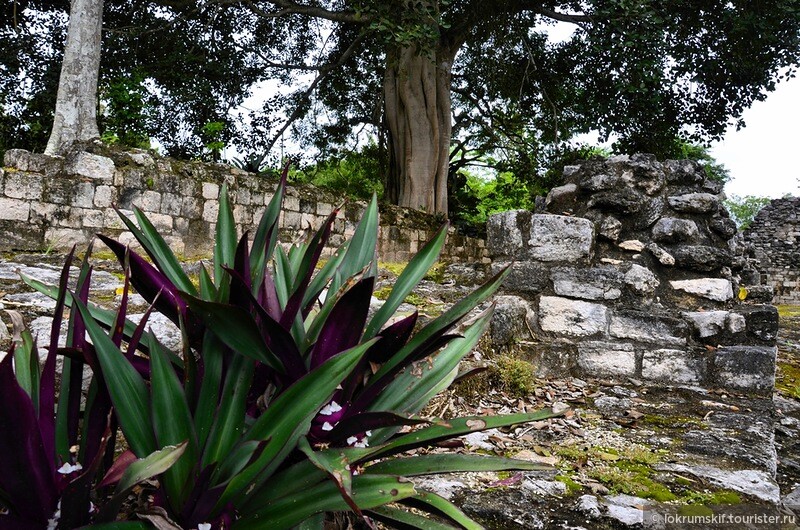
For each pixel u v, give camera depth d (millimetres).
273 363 1479
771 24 12641
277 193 1721
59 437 1417
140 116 10430
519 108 17969
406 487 1337
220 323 1395
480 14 14484
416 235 11875
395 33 10906
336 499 1344
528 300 4262
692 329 4059
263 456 1314
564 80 16562
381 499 1314
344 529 1718
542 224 4289
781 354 7117
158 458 1126
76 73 8547
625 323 4070
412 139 15219
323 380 1352
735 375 3867
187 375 1404
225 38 15594
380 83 17812
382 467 1584
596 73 14953
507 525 1983
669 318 4023
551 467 1505
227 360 1494
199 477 1280
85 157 6934
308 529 1412
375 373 1645
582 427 3051
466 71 18375
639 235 4348
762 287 4777
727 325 3994
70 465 1295
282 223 9172
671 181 4477
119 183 7234
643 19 11852
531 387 3619
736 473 2463
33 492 1233
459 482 2283
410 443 1584
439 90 15602
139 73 10828
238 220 8625
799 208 22469
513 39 15602
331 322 1562
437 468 1555
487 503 2098
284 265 1904
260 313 1434
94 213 7000
